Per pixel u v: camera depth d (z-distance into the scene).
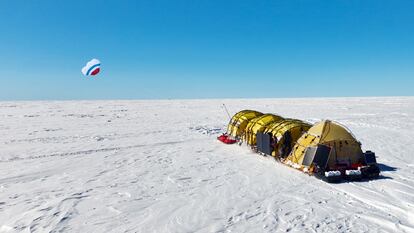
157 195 10.11
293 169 12.70
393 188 10.12
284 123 14.53
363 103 61.16
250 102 79.00
